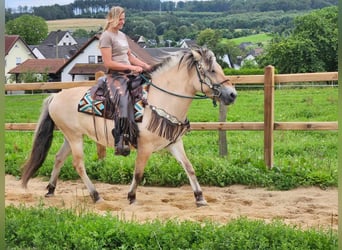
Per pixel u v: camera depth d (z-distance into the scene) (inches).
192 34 2322.8
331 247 187.6
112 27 280.4
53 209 242.8
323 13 2025.1
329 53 1984.5
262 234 199.0
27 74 2381.9
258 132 683.4
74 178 369.7
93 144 522.3
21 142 514.9
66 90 304.0
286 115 845.8
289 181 331.3
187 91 274.5
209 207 282.4
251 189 331.3
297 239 194.7
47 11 4431.6
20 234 208.4
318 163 368.8
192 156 377.1
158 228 206.4
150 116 272.7
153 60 283.4
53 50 3265.3
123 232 203.9
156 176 346.3
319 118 809.5
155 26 2401.6
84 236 202.1
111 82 280.7
